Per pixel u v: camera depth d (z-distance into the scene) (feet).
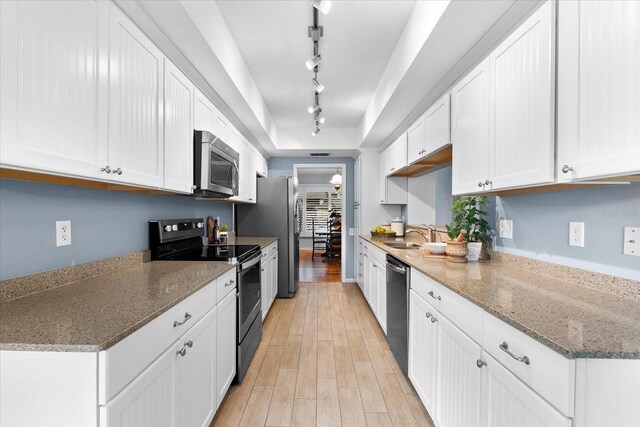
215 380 5.59
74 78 3.59
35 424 2.73
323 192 33.86
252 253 8.48
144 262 6.66
